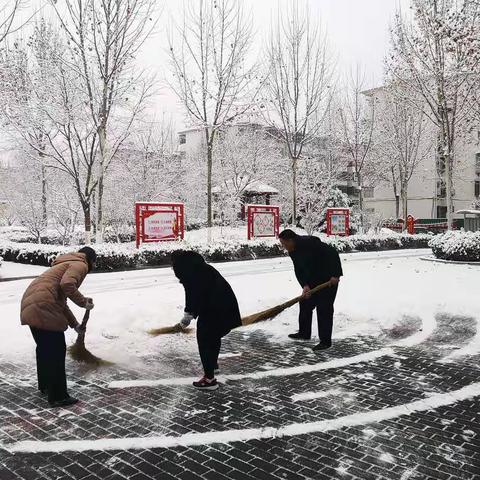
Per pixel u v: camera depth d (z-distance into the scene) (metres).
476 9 15.82
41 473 2.96
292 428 3.56
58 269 4.15
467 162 35.69
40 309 3.96
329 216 21.31
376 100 26.64
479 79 16.92
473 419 3.72
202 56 17.53
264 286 9.69
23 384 4.57
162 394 4.28
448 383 4.52
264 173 25.03
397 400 4.10
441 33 16.30
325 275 5.64
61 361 4.05
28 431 3.55
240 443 3.34
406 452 3.19
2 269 13.54
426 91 19.16
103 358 5.24
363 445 3.30
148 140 22.28
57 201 18.91
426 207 40.75
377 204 43.56
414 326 6.73
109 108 14.41
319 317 5.68
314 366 5.05
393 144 27.86
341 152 27.36
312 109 20.61
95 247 13.34
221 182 25.03
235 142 24.59
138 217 14.63
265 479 2.87
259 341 6.08
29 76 14.71
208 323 4.39
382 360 5.23
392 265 13.85
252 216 18.33
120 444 3.32
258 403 4.05
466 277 10.87
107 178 20.39
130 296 8.41
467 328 6.59
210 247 15.68
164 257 14.51
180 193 25.30
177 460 3.11
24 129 14.69
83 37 13.88
